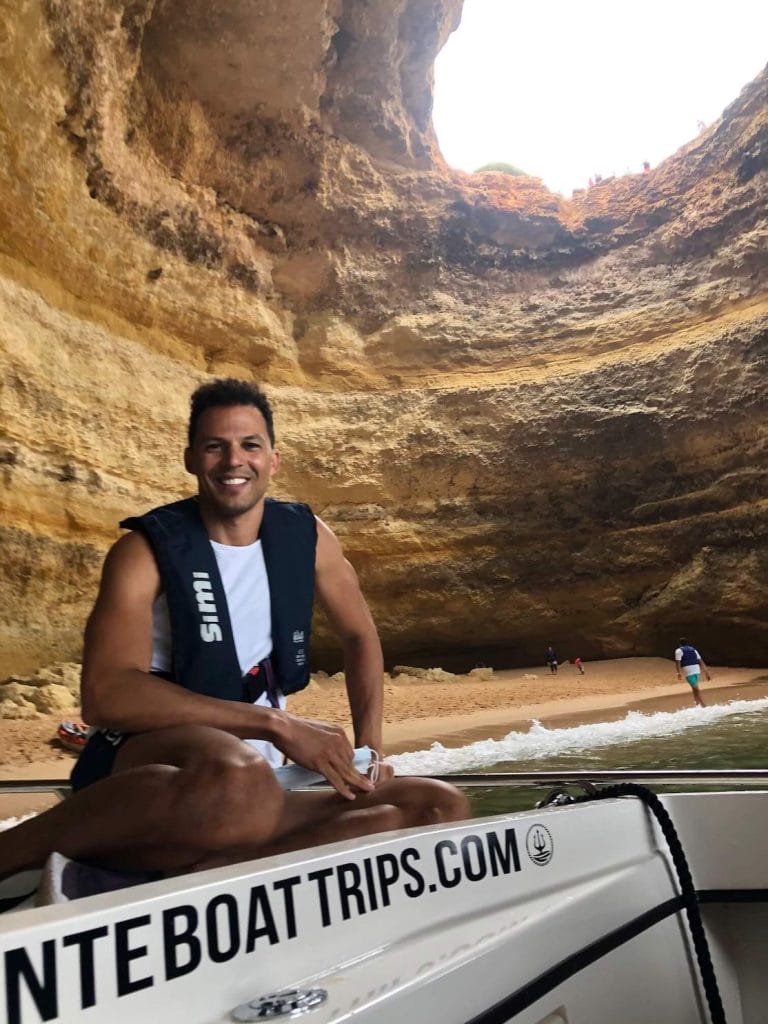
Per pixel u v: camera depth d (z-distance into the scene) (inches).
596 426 992.9
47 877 44.7
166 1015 27.6
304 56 910.4
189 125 892.6
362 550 969.5
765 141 1000.2
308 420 985.5
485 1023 34.9
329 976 32.9
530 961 40.2
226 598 66.7
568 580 986.7
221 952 30.5
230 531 69.4
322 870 36.8
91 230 786.2
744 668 931.3
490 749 368.2
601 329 1053.2
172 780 49.7
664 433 969.5
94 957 26.4
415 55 1053.2
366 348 1045.2
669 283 1051.3
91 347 778.2
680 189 1087.6
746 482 928.9
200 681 64.2
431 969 33.9
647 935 52.4
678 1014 52.5
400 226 1077.8
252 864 34.8
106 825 49.2
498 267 1110.4
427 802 60.7
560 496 997.2
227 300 932.0
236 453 68.7
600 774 74.7
